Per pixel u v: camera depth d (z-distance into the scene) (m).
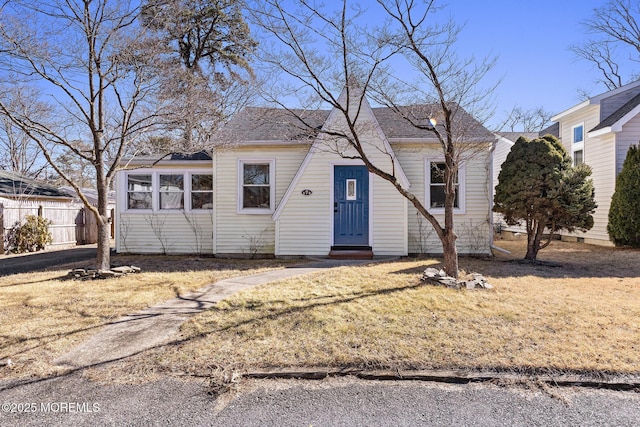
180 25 8.85
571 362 3.32
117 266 8.18
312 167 9.98
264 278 7.06
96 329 4.30
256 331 4.15
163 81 7.81
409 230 10.43
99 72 7.31
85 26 7.00
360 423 2.61
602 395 2.94
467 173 10.25
